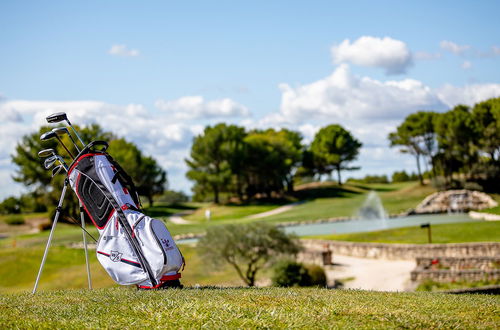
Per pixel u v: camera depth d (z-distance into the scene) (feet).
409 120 308.19
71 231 213.87
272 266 107.65
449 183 286.66
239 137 310.86
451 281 97.71
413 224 192.85
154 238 26.50
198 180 308.40
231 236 107.65
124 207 26.91
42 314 21.67
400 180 405.39
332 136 356.38
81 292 28.58
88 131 258.37
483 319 22.41
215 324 19.69
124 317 20.74
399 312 22.53
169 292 25.36
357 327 19.69
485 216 191.21
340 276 109.19
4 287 122.42
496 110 271.28
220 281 113.19
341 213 244.63
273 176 318.04
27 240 199.21
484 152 285.23
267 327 19.52
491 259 101.55
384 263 119.34
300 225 224.74
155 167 306.96
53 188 236.22
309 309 22.36
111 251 26.84
